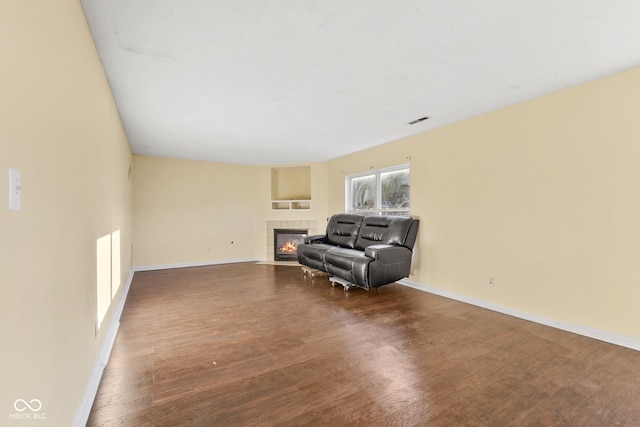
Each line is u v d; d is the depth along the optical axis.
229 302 3.57
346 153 5.60
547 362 2.11
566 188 2.73
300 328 2.75
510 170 3.16
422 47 2.08
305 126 3.87
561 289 2.75
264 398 1.70
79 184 1.55
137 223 5.48
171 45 2.01
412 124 3.81
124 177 3.90
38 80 1.02
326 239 5.54
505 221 3.20
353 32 1.90
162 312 3.21
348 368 2.03
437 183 3.98
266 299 3.70
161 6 1.63
